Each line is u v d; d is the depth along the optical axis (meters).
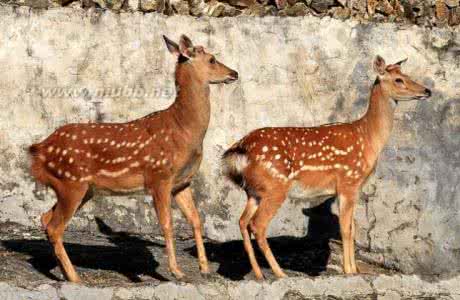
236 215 19.14
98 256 17.03
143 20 19.14
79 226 18.67
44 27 18.70
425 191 18.77
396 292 16.31
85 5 19.00
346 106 19.70
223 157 16.83
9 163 18.39
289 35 19.64
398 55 19.80
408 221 18.77
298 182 16.81
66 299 14.31
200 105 15.90
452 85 19.62
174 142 15.72
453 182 18.72
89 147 15.48
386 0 20.25
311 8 19.86
